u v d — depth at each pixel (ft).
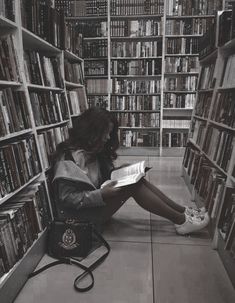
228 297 5.07
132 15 16.06
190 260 6.22
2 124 5.03
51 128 8.43
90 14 16.24
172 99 16.60
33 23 6.98
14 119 5.62
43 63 8.02
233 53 8.51
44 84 7.90
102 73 16.80
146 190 6.91
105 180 7.37
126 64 16.57
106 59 16.69
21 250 5.24
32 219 5.86
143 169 6.95
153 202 6.89
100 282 5.47
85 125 6.48
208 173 8.20
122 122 17.17
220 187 6.81
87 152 6.63
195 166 10.16
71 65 11.81
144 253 6.49
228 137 6.93
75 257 6.28
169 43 16.07
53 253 6.31
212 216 7.02
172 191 10.78
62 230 6.26
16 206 5.44
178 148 17.17
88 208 6.59
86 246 6.27
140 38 16.60
